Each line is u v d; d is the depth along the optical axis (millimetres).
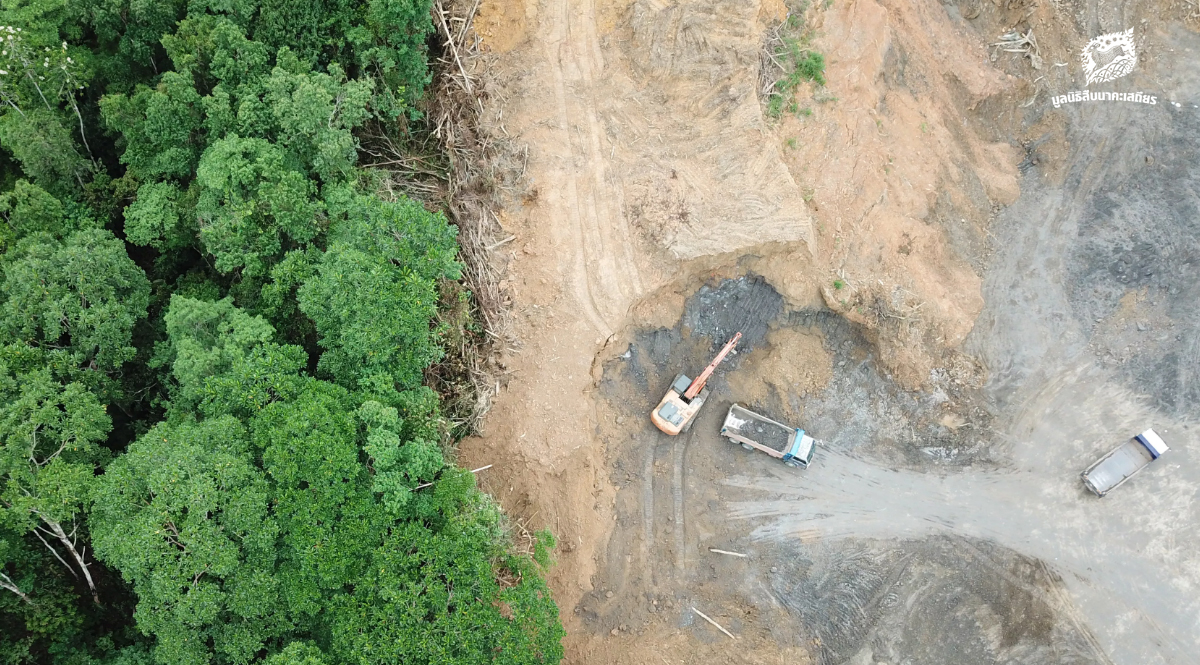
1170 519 31844
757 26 32031
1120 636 31156
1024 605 31641
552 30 33250
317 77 29234
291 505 23734
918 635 31766
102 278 28312
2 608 25750
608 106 32750
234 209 28500
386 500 24516
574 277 32031
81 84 32938
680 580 32406
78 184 32938
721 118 32094
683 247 31125
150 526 22828
